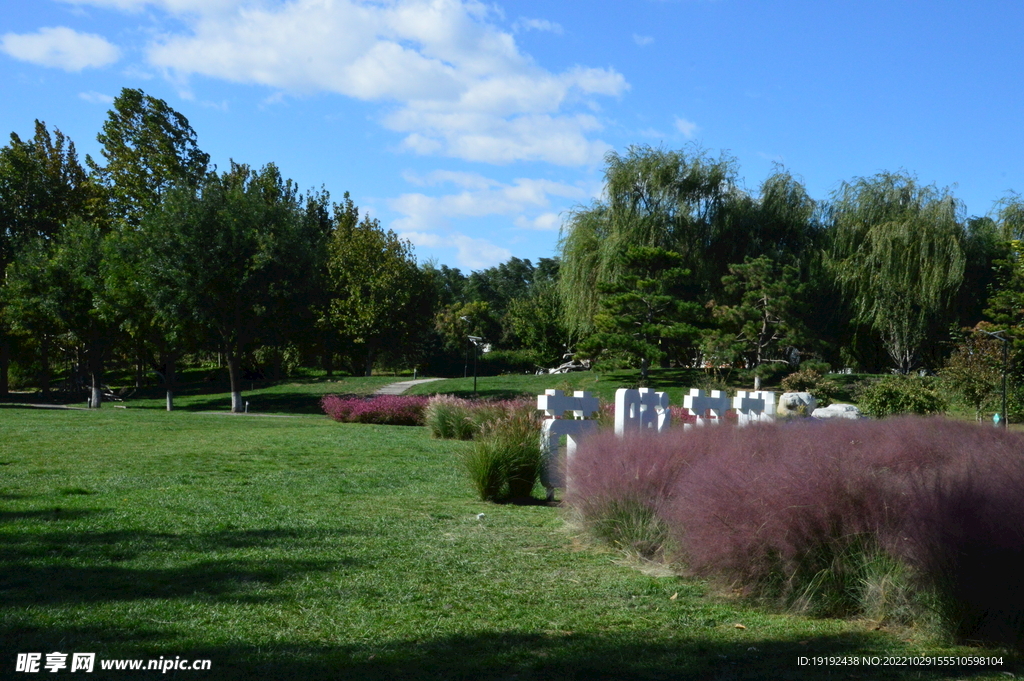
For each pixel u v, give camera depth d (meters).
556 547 6.93
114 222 42.41
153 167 44.38
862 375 37.47
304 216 36.09
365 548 6.69
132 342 38.41
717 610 5.13
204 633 4.46
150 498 8.82
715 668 4.09
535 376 44.84
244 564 6.00
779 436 7.15
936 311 36.00
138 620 4.63
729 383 38.41
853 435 7.45
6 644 4.20
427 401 24.38
